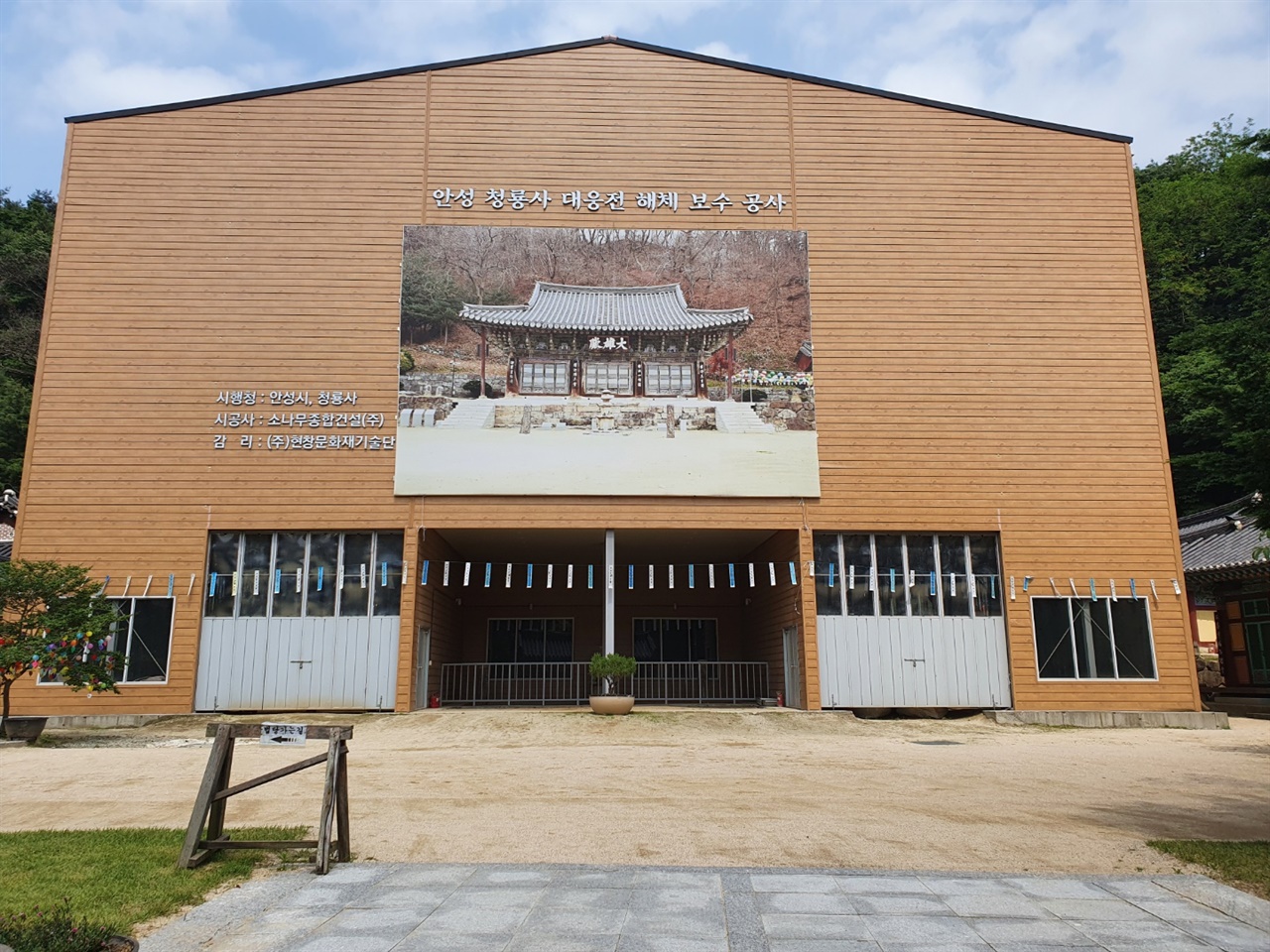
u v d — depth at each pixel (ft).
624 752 43.11
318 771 37.04
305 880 21.70
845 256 62.95
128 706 56.18
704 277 62.44
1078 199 64.49
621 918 18.99
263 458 58.75
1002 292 63.00
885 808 30.12
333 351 60.08
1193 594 80.12
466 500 58.95
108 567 57.21
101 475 58.08
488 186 62.69
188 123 62.23
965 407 61.52
